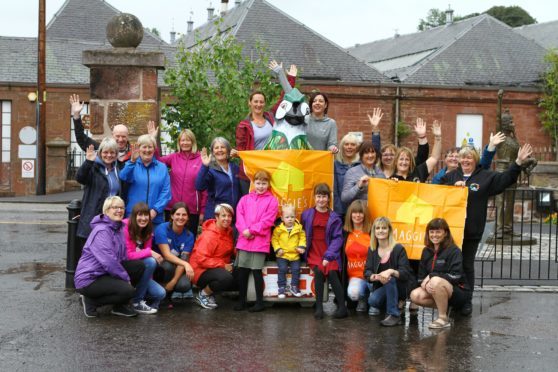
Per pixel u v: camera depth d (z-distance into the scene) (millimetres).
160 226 8797
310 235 8609
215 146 9109
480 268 12281
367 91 32094
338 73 33000
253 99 9328
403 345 7285
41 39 27719
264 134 9344
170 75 12602
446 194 8656
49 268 11344
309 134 9273
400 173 9062
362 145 8914
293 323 8117
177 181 9422
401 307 8680
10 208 23250
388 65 41156
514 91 33156
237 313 8547
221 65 13195
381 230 8156
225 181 9156
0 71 32188
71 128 31391
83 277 8070
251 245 8578
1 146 31531
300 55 33219
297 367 6496
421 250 8664
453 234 8609
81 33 38156
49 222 18281
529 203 21750
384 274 8008
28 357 6664
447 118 32719
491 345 7332
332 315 8555
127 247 8391
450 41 35812
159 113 12242
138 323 7980
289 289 8773
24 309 8523
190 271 8633
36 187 28859
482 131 33062
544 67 34969
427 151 9602
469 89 32781
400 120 32375
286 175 8688
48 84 31141
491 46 35656
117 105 10766
